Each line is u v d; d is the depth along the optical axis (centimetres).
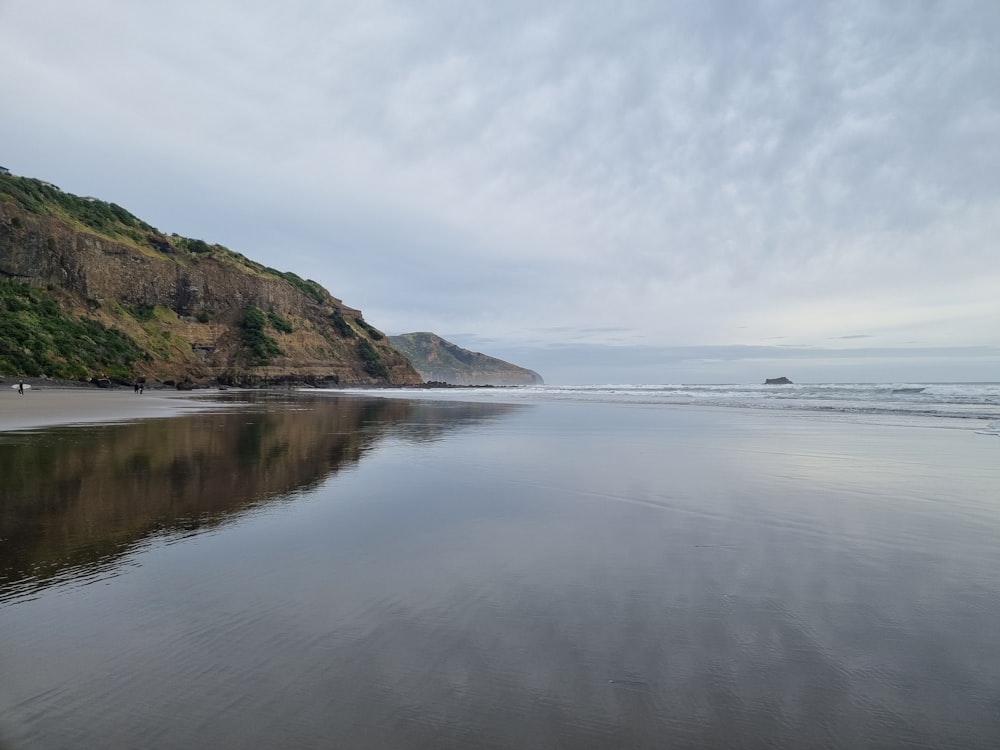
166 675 319
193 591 444
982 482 894
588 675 319
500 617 396
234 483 892
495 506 741
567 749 256
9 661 334
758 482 901
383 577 476
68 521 655
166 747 258
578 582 466
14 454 1149
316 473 991
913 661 335
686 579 473
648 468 1040
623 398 4497
